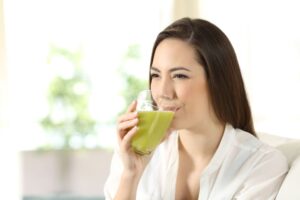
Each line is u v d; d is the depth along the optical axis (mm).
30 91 4363
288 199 1138
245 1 2506
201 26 1207
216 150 1317
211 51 1196
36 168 4648
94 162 4770
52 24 4250
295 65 2381
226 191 1267
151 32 2725
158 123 1095
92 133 4777
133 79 4562
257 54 2494
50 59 4410
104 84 4621
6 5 2613
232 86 1271
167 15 2566
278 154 1279
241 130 1354
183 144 1373
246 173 1265
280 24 2420
